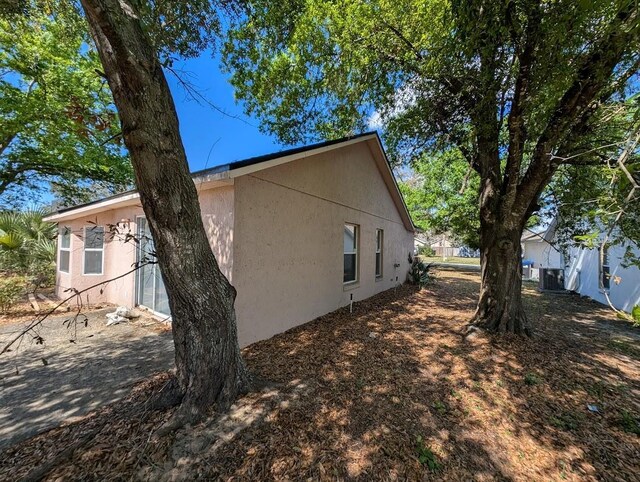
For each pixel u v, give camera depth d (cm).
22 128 790
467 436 245
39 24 638
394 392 305
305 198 556
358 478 198
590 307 806
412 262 1316
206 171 384
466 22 292
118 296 693
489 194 497
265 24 506
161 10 328
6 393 297
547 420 271
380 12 438
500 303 491
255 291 437
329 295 647
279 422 246
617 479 209
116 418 245
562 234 670
